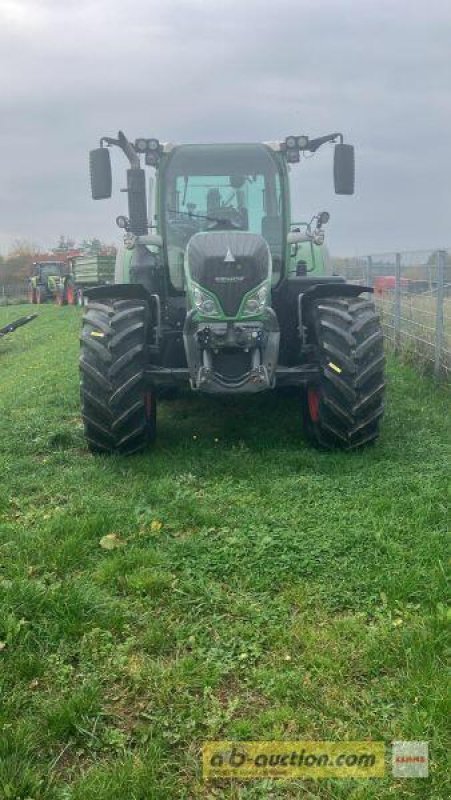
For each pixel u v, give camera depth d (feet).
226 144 21.15
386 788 7.58
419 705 8.64
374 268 43.29
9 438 20.86
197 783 7.78
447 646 9.63
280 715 8.59
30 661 9.57
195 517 14.07
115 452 18.17
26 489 16.40
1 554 12.73
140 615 10.78
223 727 8.56
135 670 9.53
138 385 17.54
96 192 20.61
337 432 17.65
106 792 7.54
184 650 10.02
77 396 26.55
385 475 16.22
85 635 10.19
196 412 22.48
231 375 17.67
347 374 17.25
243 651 9.86
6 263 200.54
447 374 27.63
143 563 12.25
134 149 21.06
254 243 17.84
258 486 15.70
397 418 21.39
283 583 11.60
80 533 13.33
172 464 17.42
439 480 15.65
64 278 97.25
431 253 29.84
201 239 18.02
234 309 17.28
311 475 16.38
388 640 9.78
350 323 17.53
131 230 22.48
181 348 20.66
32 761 8.06
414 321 32.86
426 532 13.02
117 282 24.03
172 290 21.13
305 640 9.98
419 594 11.01
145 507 14.53
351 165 21.66
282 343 20.94
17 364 42.09
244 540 12.91
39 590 11.02
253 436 19.62
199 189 21.08
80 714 8.67
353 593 11.22
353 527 13.32
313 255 23.07
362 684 9.15
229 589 11.52
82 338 17.79
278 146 21.25
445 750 7.98
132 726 8.63
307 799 7.55
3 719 8.59
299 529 13.44
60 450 19.30
